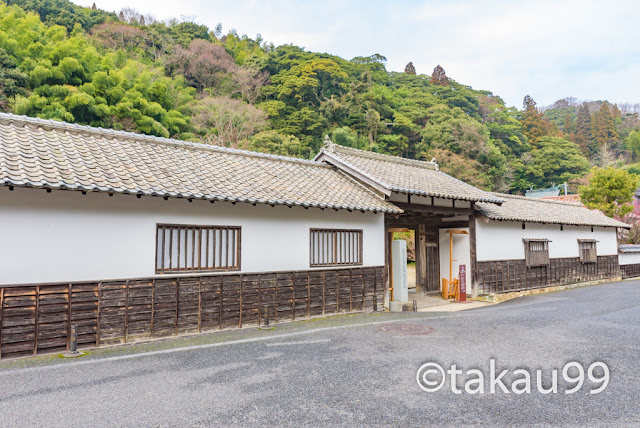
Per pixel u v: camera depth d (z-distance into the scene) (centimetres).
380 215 1146
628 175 2605
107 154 789
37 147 709
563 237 1827
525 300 1367
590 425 409
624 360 631
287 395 480
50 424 402
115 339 691
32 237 629
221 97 3862
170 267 768
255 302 870
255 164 1055
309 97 4341
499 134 5441
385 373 562
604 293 1527
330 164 1305
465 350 682
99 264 688
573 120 9000
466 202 1386
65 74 2548
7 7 3600
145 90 3042
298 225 965
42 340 627
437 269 1528
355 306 1054
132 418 417
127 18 5772
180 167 856
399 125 4262
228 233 850
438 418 422
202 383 518
